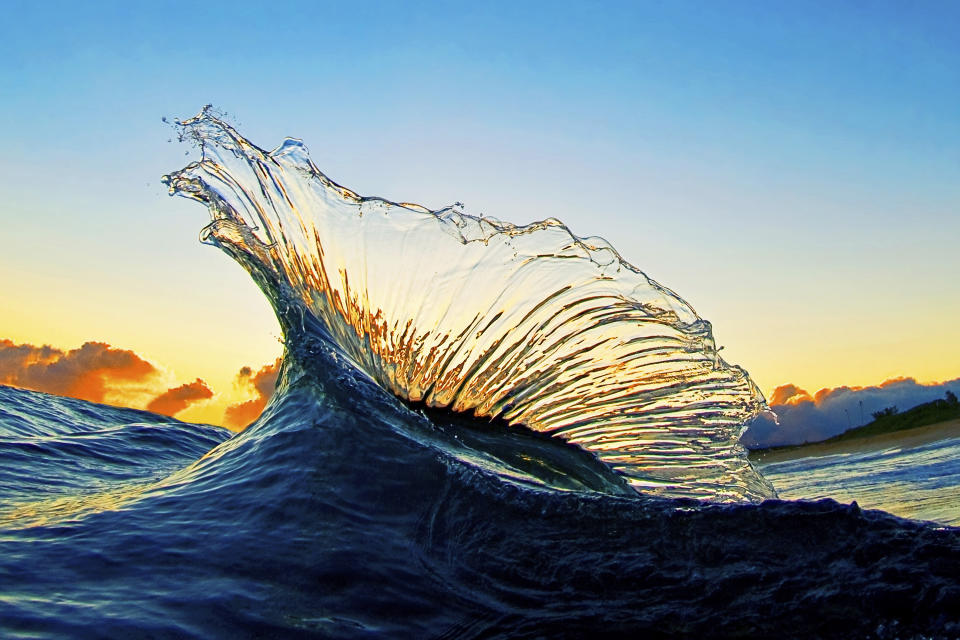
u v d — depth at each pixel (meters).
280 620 2.51
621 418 5.10
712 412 5.21
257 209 4.93
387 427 3.82
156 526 3.21
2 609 2.46
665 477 5.07
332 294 4.91
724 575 2.50
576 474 4.71
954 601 2.22
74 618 2.43
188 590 2.66
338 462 3.57
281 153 5.07
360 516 3.17
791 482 13.21
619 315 5.03
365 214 5.02
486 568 2.81
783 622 2.32
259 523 3.17
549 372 5.03
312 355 4.39
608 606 2.53
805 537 2.54
